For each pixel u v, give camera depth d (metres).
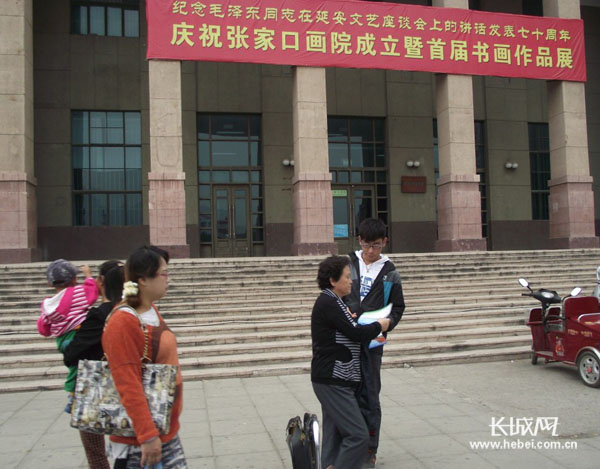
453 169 16.45
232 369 7.44
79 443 4.77
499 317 9.80
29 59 14.87
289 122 18.59
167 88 14.64
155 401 2.47
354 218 19.17
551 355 7.15
